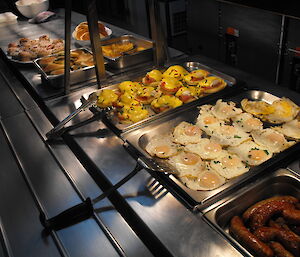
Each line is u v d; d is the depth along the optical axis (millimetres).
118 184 1182
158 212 1115
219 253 949
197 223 1054
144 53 2217
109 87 1912
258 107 1577
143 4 4227
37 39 2812
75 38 2664
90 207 1169
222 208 1106
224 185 1157
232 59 2959
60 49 2508
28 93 2125
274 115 1543
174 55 2322
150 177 1265
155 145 1438
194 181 1249
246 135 1457
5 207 1286
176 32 4191
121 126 1556
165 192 1188
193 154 1373
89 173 1456
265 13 2383
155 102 1713
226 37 2893
